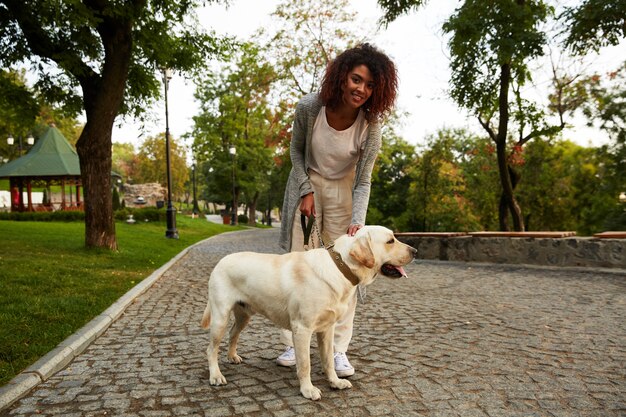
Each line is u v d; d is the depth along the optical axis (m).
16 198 36.34
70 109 13.17
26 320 4.74
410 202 25.81
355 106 3.17
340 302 3.01
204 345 4.34
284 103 23.19
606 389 3.10
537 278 7.95
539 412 2.76
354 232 3.23
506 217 16.08
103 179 11.23
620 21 10.70
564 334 4.47
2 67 11.42
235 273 3.23
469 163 29.03
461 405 2.87
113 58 10.82
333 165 3.50
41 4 9.48
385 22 13.20
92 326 4.78
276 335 4.65
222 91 40.91
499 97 13.84
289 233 3.65
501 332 4.61
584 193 25.91
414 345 4.23
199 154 42.56
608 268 8.30
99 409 2.86
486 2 11.80
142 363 3.80
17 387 3.08
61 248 10.89
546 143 24.62
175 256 12.84
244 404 2.92
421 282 7.97
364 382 3.30
